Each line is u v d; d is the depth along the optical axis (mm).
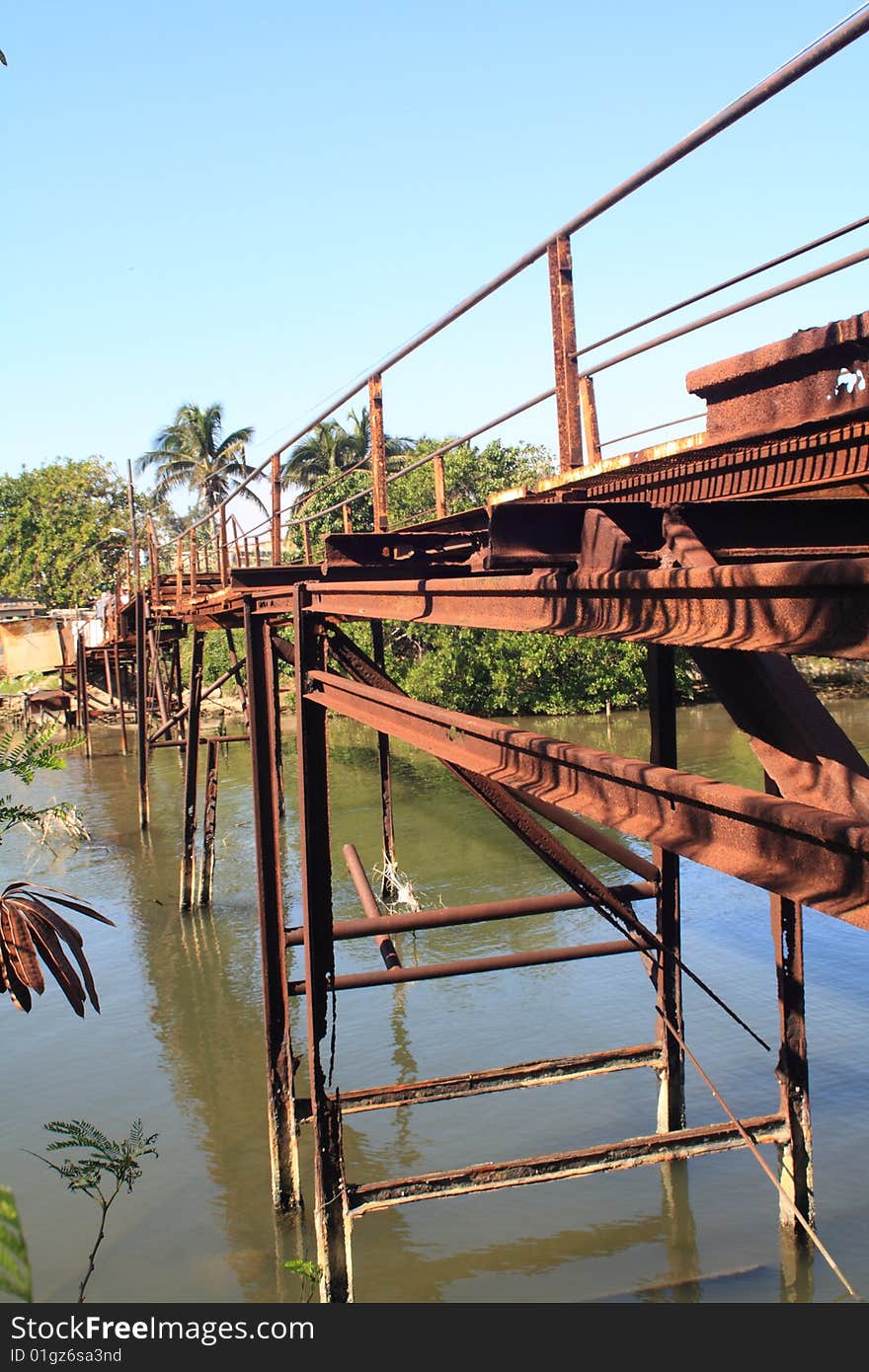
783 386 2166
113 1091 9039
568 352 4117
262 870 7508
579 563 3012
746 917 12469
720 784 2494
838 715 27438
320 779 6199
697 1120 7758
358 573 5594
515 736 3543
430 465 37031
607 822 3086
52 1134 8273
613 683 31578
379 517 6746
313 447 41938
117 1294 6188
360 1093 6930
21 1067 9617
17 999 1657
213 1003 11078
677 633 2559
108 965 12484
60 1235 6887
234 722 35500
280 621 8211
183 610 15414
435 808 20047
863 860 1984
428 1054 9234
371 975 6836
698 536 2682
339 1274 5871
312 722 6223
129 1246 6734
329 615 6426
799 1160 6391
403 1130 8086
